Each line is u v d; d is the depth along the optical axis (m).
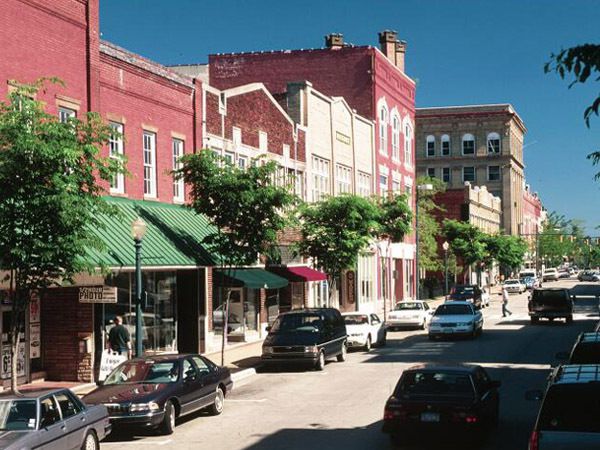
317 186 47.56
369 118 58.81
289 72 60.50
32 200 16.20
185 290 32.75
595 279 128.62
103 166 17.56
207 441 16.91
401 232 45.97
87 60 26.72
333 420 18.92
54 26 25.14
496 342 37.31
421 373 15.85
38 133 16.75
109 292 23.58
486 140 122.12
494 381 16.70
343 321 31.86
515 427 17.53
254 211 27.62
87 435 14.64
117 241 25.48
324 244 38.25
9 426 13.21
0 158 16.02
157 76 31.08
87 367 24.58
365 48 58.94
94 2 26.98
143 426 16.98
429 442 16.19
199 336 32.62
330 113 49.66
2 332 22.80
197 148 33.62
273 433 17.55
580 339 17.27
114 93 28.41
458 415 14.84
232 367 28.83
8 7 23.03
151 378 18.36
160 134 31.25
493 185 122.12
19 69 23.47
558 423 10.52
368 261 56.81
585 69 9.23
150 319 30.06
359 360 31.44
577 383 10.79
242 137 37.78
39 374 24.52
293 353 28.28
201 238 30.72
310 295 46.16
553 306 48.16
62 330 24.78
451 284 89.81
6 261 16.53
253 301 39.34
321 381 25.75
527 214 150.25
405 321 46.06
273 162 27.81
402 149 66.88
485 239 86.94
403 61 72.00
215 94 35.31
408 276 68.94
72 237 16.61
